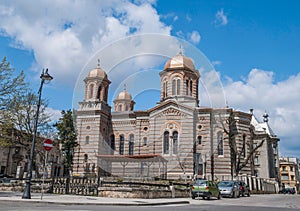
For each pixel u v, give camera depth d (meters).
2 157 44.16
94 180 18.77
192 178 24.05
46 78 16.80
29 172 15.05
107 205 13.24
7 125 25.17
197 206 14.48
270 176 56.81
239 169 37.41
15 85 23.19
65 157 40.69
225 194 23.95
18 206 11.31
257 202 19.50
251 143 43.00
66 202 13.06
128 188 17.11
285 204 18.38
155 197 18.44
